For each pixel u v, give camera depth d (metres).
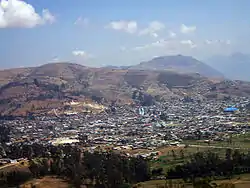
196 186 198.62
